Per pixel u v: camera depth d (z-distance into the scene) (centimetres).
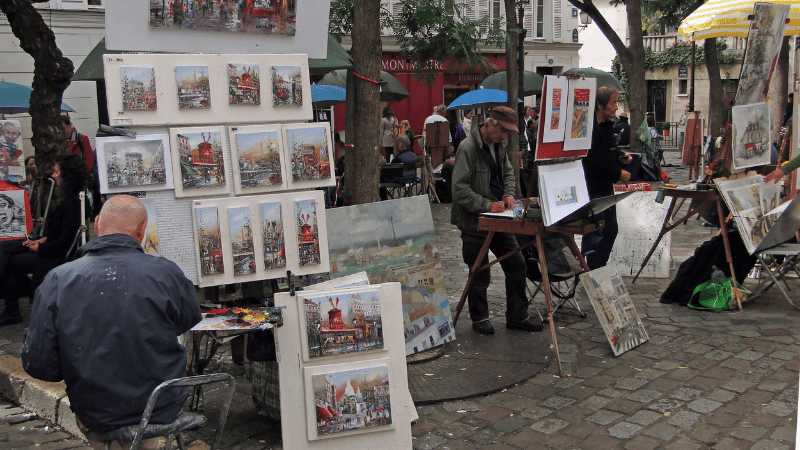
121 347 268
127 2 354
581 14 2406
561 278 602
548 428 409
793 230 275
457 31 830
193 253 372
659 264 768
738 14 810
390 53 2138
